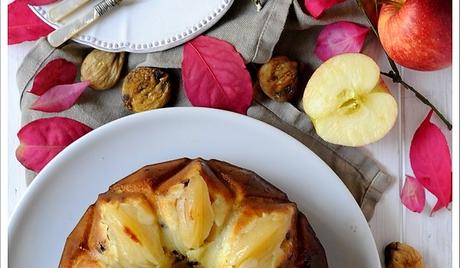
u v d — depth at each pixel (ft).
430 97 2.77
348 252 2.66
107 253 2.39
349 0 2.69
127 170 2.71
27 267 2.71
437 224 2.77
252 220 2.39
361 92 2.63
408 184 2.75
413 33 2.52
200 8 2.69
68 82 2.81
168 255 2.42
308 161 2.68
